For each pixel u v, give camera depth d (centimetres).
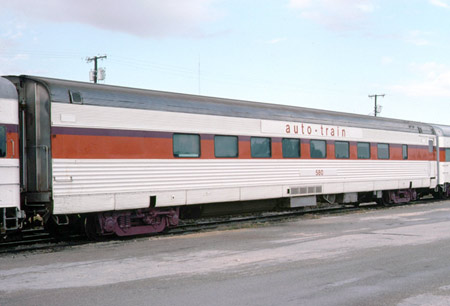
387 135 1923
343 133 1717
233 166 1345
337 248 915
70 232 1203
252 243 998
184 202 1225
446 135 2283
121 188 1104
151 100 1180
